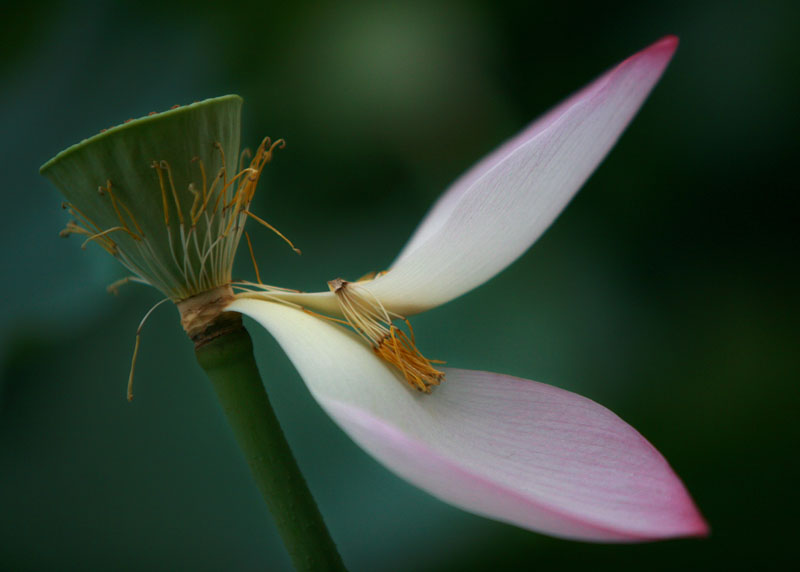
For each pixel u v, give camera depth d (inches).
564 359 34.4
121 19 33.1
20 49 32.7
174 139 23.9
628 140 45.4
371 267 34.9
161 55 32.9
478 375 24.6
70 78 32.2
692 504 23.3
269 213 35.2
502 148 26.8
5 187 30.9
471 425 24.1
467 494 22.5
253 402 24.3
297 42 36.3
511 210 24.2
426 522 30.3
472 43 38.9
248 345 24.4
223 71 34.4
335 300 24.4
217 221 24.4
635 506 23.5
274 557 30.6
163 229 24.1
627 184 44.6
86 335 31.4
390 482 30.5
